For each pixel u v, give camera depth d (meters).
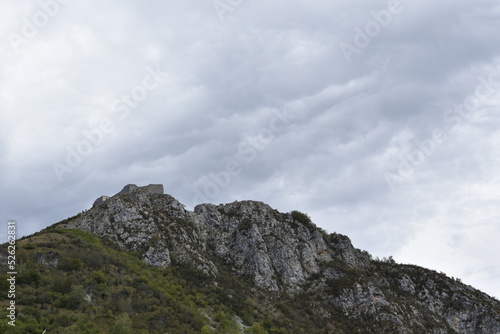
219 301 130.88
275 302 142.75
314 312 143.75
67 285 111.06
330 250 173.12
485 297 175.38
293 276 154.62
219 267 150.75
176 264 141.12
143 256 139.00
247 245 158.50
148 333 103.56
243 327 121.00
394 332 138.75
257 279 148.50
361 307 145.88
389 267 177.12
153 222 151.38
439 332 148.75
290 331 127.88
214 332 112.06
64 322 98.75
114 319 104.88
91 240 139.62
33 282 111.12
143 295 117.75
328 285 153.62
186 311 116.75
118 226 147.88
